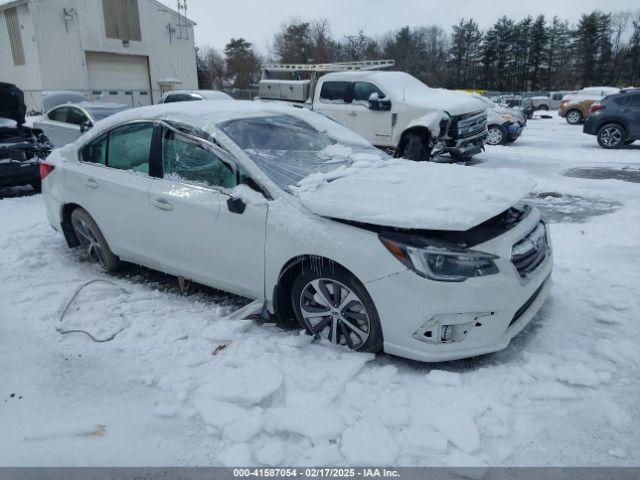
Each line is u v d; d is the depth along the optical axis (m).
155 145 4.10
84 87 29.83
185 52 35.66
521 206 3.76
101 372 3.23
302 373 3.05
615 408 2.76
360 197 3.25
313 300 3.41
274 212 3.38
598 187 8.57
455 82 69.75
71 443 2.64
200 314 3.97
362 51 47.22
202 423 2.74
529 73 70.00
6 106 8.56
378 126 10.77
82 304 4.18
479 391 2.89
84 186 4.63
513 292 3.01
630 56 66.38
